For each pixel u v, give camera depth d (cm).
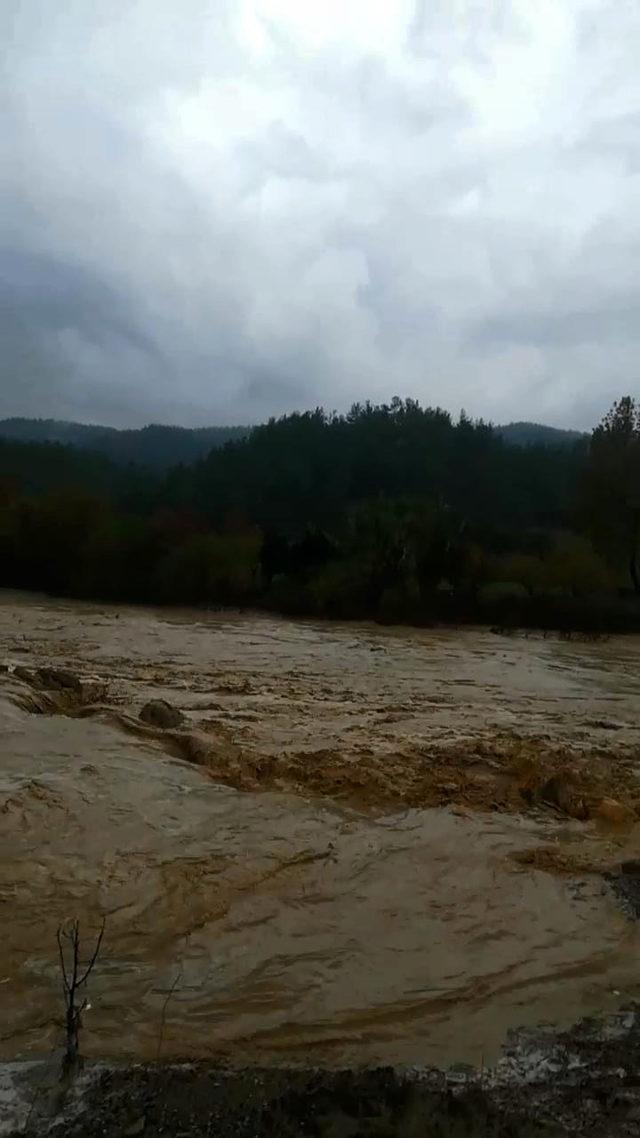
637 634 3384
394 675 2056
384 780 1047
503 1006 577
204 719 1335
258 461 9012
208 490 8406
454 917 709
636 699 1852
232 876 764
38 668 1563
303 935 665
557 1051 524
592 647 2936
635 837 925
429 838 884
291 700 1603
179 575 3922
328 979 601
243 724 1329
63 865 761
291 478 8606
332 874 784
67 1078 474
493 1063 509
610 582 3888
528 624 3475
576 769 1140
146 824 866
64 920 666
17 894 703
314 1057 512
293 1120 439
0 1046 505
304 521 7856
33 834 820
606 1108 461
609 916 725
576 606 3497
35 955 612
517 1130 433
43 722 1198
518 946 664
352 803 982
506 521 7862
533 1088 482
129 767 1034
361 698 1680
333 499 8400
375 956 638
